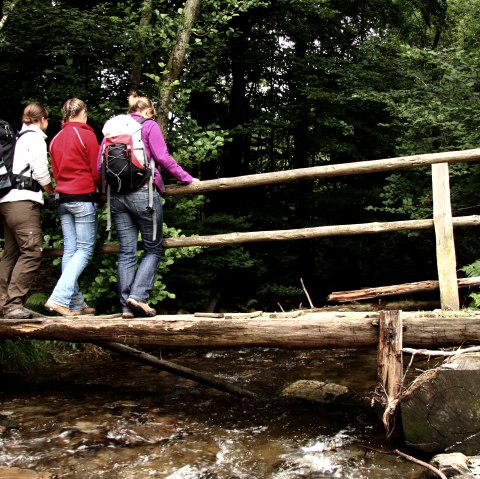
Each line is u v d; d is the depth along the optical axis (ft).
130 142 13.20
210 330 12.97
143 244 14.11
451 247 12.90
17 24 22.84
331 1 37.88
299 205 39.58
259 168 44.65
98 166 14.02
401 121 33.47
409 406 10.78
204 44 25.20
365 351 21.62
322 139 35.63
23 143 14.06
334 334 12.14
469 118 24.72
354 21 40.11
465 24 29.25
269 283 37.70
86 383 17.67
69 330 13.93
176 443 12.44
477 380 10.32
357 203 36.27
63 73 22.74
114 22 22.50
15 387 17.12
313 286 38.83
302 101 36.04
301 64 35.86
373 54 36.35
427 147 26.81
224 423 13.80
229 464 11.30
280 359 21.08
